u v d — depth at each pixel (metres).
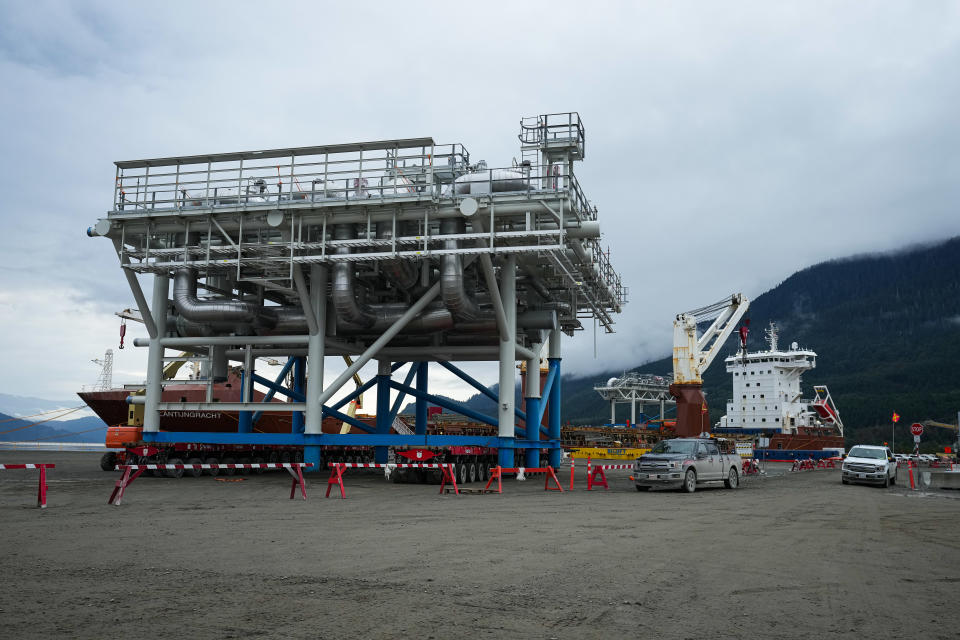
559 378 40.31
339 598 7.66
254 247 28.16
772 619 7.11
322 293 29.55
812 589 8.60
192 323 31.42
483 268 26.83
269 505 18.00
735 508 19.69
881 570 10.05
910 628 6.89
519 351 33.25
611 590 8.29
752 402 107.12
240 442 29.14
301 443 28.98
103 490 22.02
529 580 8.78
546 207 26.23
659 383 132.88
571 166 28.89
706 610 7.42
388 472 28.38
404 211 27.41
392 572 9.16
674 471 25.67
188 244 28.88
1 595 7.63
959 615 7.43
